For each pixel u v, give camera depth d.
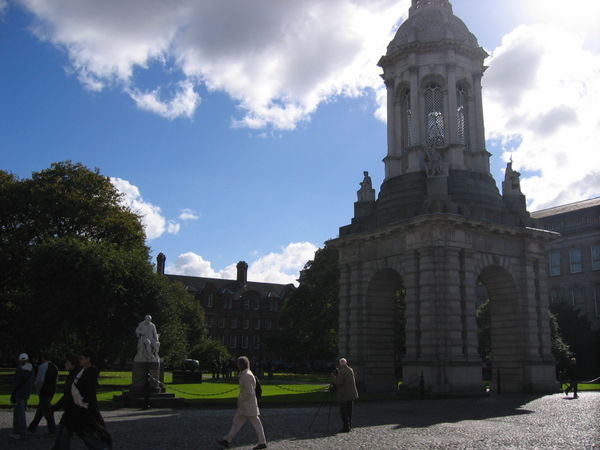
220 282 148.50
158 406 29.62
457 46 46.56
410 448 16.97
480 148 46.81
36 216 59.44
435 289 38.66
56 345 52.91
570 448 16.95
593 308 83.44
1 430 20.91
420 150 45.22
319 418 24.80
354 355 44.31
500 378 43.31
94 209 61.41
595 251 84.56
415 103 46.16
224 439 16.61
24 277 53.00
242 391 16.77
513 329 43.09
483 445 17.53
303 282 79.44
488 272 44.00
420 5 50.72
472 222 40.03
